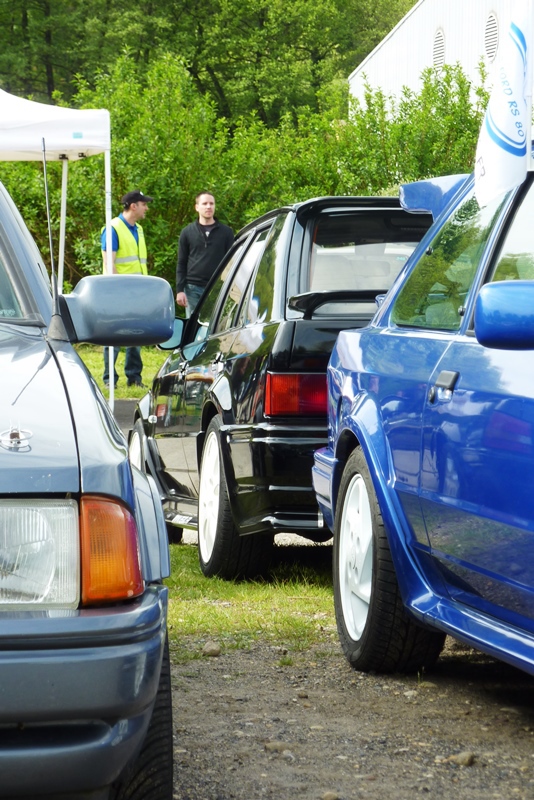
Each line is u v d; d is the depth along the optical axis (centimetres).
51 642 272
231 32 6931
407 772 420
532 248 450
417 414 491
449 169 2639
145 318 383
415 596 507
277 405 729
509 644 421
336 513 596
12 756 267
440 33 3525
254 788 405
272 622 654
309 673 553
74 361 350
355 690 524
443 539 467
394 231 783
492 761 430
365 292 723
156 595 299
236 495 763
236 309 858
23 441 291
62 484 285
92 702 272
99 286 385
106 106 2738
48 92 7050
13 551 279
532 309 358
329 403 632
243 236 918
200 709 495
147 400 1075
